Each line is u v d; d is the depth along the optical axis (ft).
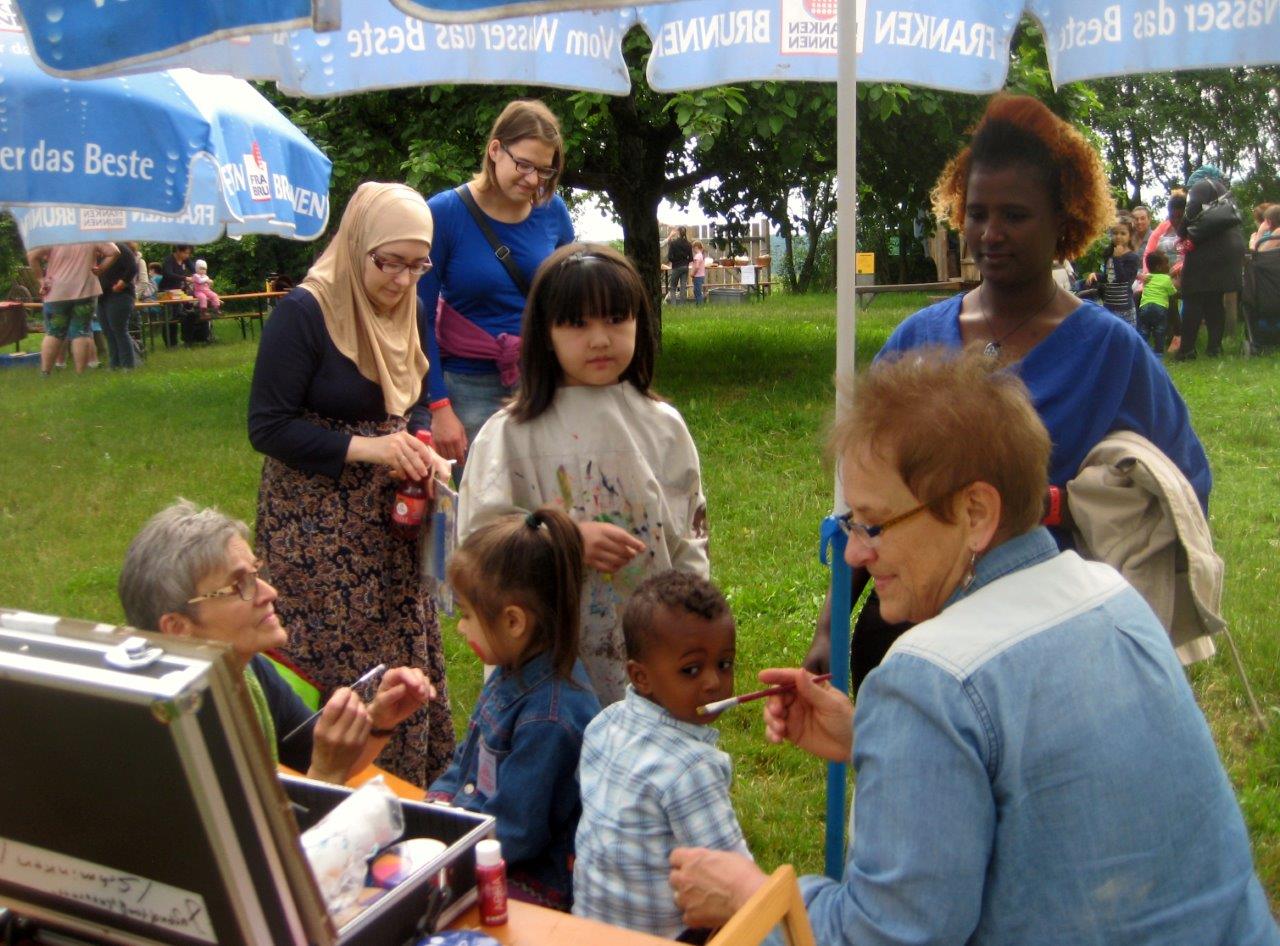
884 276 86.53
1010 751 4.44
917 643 4.68
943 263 76.84
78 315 44.68
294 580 10.19
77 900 4.22
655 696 7.01
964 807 4.42
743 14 9.95
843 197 8.08
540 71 10.02
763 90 31.30
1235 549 18.98
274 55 9.78
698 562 9.23
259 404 9.93
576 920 5.07
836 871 8.19
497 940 4.91
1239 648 14.82
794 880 4.66
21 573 20.16
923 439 4.74
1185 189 44.98
